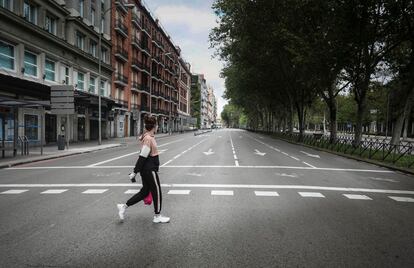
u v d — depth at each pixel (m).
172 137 49.16
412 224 5.80
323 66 23.47
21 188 8.78
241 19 29.95
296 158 18.14
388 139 50.66
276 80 42.94
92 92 34.81
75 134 30.69
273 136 54.56
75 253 4.31
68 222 5.68
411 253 4.44
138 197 5.73
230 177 10.81
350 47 21.25
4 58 21.30
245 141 37.00
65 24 28.73
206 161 15.66
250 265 3.99
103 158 17.17
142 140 5.62
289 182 10.03
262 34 30.44
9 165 13.55
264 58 35.25
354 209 6.83
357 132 23.39
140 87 53.47
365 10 19.94
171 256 4.23
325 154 21.94
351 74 23.03
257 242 4.76
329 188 9.18
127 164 14.39
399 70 22.81
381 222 5.90
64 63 28.14
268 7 27.34
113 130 42.44
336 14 20.95
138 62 51.25
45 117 25.73
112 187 8.92
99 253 4.32
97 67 35.38
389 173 13.01
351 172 12.91
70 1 29.39
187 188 8.85
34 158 15.73
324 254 4.36
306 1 21.73
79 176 10.90
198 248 4.51
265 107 71.56
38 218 5.91
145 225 5.52
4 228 5.34
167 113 77.56
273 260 4.14
